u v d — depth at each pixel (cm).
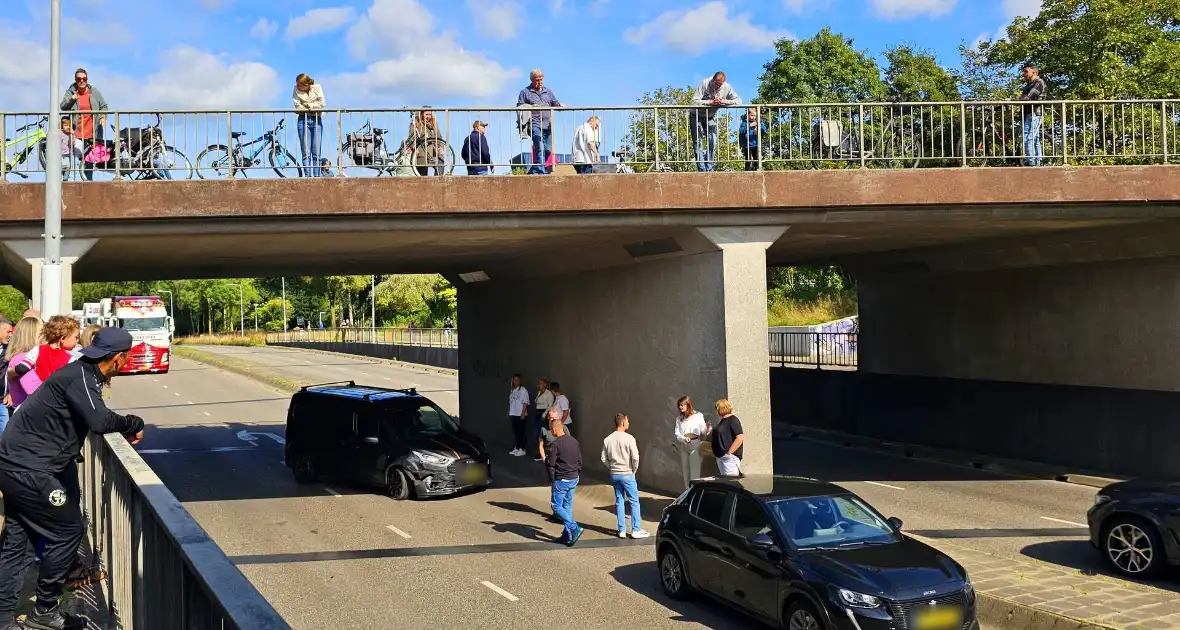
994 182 1468
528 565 1200
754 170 1553
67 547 546
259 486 1819
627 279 1822
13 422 529
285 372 5062
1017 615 914
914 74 4456
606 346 1909
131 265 1969
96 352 534
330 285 9494
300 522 1473
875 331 2567
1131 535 1080
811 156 1538
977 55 3969
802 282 5244
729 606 953
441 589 1088
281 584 1110
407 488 1670
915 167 1505
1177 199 1480
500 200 1423
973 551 1161
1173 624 847
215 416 3097
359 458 1738
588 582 1117
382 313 9412
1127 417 1784
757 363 1515
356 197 1394
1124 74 2727
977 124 1939
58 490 529
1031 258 1962
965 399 2219
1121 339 1798
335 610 1005
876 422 2534
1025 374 2039
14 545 534
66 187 1327
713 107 1512
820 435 2633
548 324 2183
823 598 816
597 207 1437
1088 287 1872
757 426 1512
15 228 1347
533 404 2206
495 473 1983
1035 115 1582
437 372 5128
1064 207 1509
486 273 2450
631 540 1346
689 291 1609
